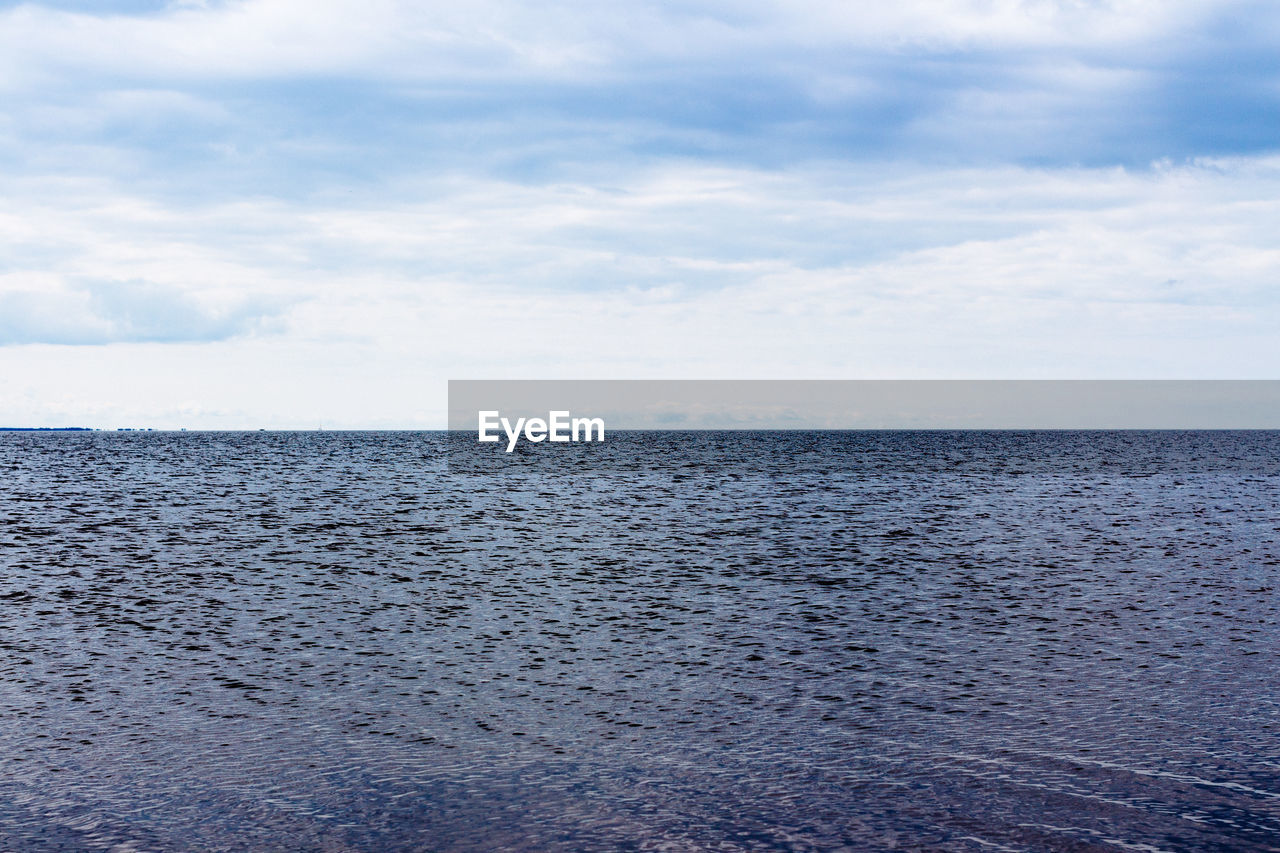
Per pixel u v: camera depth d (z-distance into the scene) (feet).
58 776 57.16
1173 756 60.29
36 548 148.15
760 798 54.34
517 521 194.49
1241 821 51.03
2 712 68.49
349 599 110.73
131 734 64.39
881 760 60.03
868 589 117.70
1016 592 115.34
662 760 60.23
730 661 83.76
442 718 68.18
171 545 153.79
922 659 84.12
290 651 86.63
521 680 77.82
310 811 52.54
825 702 71.92
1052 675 78.84
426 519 196.85
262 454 524.93
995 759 60.03
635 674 79.71
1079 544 158.51
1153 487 279.90
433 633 94.17
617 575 128.26
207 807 53.01
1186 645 88.69
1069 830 50.14
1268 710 69.31
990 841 48.80
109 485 278.87
